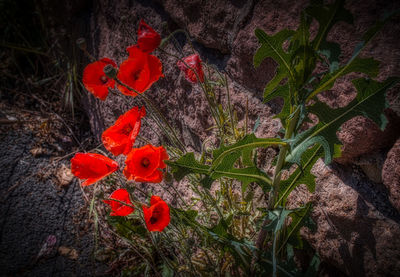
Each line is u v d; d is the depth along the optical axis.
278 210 0.57
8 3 1.31
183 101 0.83
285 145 0.52
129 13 0.91
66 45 1.21
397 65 0.48
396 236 0.52
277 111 0.66
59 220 0.93
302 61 0.49
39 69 1.32
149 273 0.83
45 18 1.27
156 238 0.76
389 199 0.52
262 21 0.62
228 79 0.74
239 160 0.72
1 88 1.23
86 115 1.20
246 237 0.72
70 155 1.08
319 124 0.50
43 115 1.17
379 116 0.47
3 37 1.35
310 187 0.58
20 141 1.08
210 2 0.70
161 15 0.84
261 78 0.66
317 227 0.60
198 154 0.83
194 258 0.77
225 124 0.75
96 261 0.87
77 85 1.18
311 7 0.45
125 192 0.66
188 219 0.65
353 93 0.53
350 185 0.57
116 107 1.00
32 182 0.99
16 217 0.92
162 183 0.92
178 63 0.65
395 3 0.48
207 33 0.73
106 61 0.64
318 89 0.49
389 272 0.53
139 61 0.58
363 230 0.55
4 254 0.85
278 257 0.65
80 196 0.98
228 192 0.73
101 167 0.61
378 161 0.53
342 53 0.53
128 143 0.60
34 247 0.87
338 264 0.59
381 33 0.49
